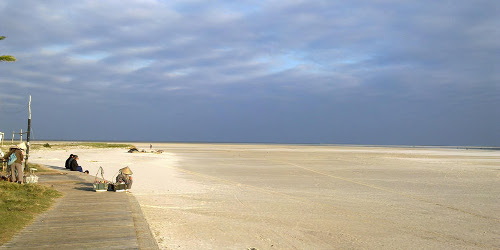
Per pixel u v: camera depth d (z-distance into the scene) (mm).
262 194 17500
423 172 30406
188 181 22250
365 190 19391
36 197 12023
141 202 14516
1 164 20438
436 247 9430
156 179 22875
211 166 34875
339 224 11617
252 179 24016
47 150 58812
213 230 10414
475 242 9945
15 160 14930
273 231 10562
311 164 39125
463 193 18672
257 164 38312
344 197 17000
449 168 35062
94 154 51031
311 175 27094
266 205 14625
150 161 39656
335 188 20062
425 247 9406
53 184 16609
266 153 69000
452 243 9805
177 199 15578
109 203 11719
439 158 55969
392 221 12195
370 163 41625
